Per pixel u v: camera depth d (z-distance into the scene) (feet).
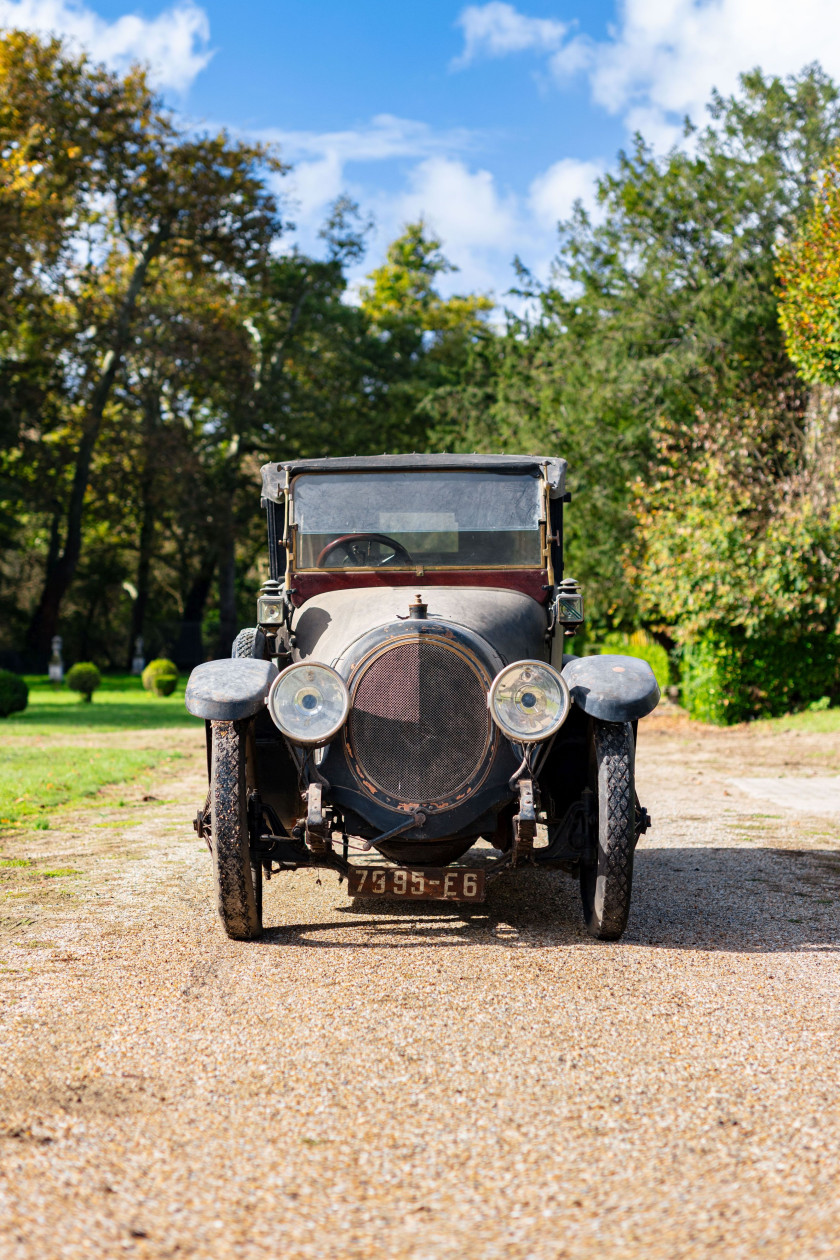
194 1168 9.25
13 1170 9.19
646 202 77.30
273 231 129.29
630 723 17.12
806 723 56.90
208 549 159.22
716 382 72.49
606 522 75.77
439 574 18.97
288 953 15.89
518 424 89.81
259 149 126.31
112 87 119.03
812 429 65.87
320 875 21.90
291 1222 8.38
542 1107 10.44
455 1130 9.95
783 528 58.80
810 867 22.54
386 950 16.05
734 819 29.43
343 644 16.52
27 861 23.40
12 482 135.95
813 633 60.18
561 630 19.62
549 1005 13.44
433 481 19.40
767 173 73.10
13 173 111.24
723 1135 9.79
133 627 170.30
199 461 145.48
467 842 16.65
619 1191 8.81
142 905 19.17
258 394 144.05
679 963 15.34
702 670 61.98
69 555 143.23
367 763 15.52
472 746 15.52
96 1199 8.72
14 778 36.91
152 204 123.95
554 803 17.60
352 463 19.49
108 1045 12.12
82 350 130.21
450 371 113.80
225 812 15.80
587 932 17.13
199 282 136.36
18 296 118.83
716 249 76.48
